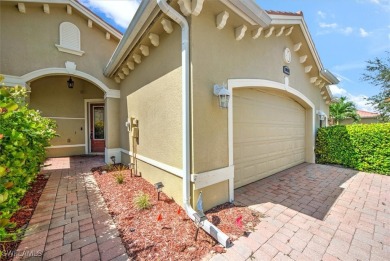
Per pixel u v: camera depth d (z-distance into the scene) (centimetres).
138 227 274
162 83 395
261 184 485
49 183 489
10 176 237
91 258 212
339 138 714
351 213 328
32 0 556
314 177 553
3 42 538
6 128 230
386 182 507
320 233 266
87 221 295
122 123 696
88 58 678
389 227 283
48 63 605
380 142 606
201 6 297
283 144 638
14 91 324
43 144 462
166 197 381
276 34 513
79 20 661
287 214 321
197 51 313
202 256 216
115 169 621
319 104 869
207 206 332
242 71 405
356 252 228
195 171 311
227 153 369
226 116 368
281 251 227
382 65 1121
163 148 398
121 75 643
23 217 308
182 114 331
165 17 335
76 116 938
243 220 297
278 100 603
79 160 809
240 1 306
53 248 230
